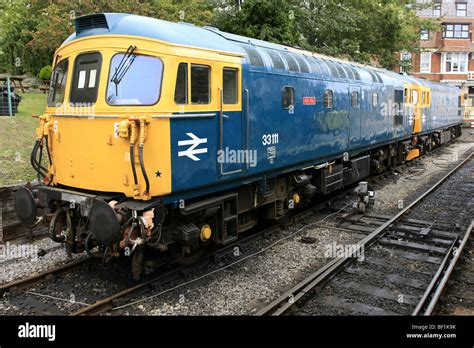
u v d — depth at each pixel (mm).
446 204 11188
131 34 5750
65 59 6492
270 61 7871
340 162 11484
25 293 6055
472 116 38469
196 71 6133
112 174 5762
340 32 20750
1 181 9391
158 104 5590
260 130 7551
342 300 5938
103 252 6422
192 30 6512
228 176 6812
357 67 12602
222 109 6574
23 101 18141
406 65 26000
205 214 6496
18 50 27156
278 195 8891
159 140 5578
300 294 5816
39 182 6906
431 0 39188
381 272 6895
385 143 14625
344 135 11008
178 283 6402
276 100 7969
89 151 5965
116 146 5684
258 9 15305
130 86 5715
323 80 9742
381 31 23438
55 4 19859
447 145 25750
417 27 28438
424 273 6836
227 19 16609
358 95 11812
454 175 15445
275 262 7332
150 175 5582
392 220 9266
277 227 8992
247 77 7141
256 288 6324
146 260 6242
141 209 5430
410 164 17891
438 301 5773
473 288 6316
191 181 6070
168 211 6152
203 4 18922
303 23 19453
